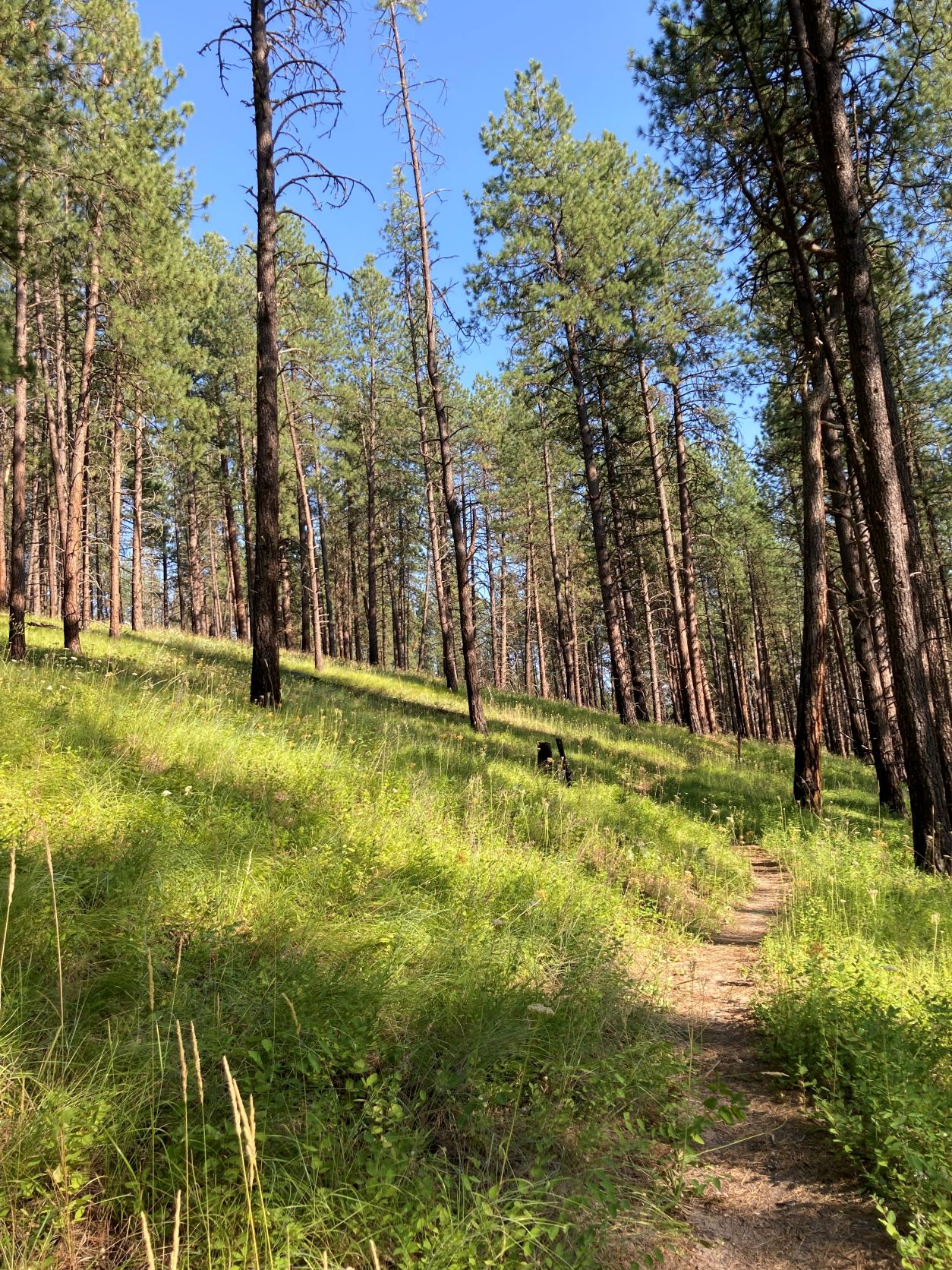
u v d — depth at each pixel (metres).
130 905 3.81
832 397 13.90
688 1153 2.67
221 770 6.43
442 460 15.34
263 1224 2.09
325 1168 2.38
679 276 20.36
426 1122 2.83
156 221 14.70
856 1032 3.49
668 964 5.41
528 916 5.00
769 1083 3.58
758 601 40.38
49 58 10.45
